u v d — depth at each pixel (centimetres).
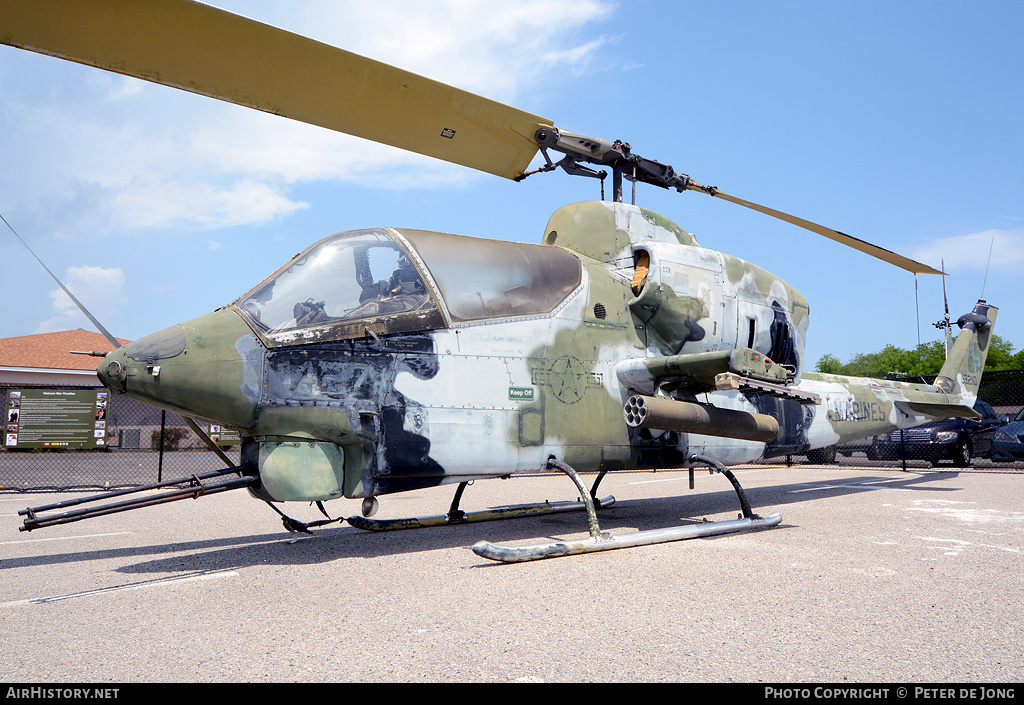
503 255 521
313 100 412
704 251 617
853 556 443
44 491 1039
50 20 327
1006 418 1420
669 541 492
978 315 1088
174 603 338
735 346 623
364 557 452
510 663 250
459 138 478
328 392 427
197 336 417
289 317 432
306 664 250
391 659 255
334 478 429
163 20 335
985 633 287
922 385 956
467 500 846
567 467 492
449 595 346
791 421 700
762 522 552
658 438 570
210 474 429
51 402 1112
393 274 467
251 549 493
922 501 749
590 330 539
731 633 285
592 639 277
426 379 456
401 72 394
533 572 398
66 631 293
